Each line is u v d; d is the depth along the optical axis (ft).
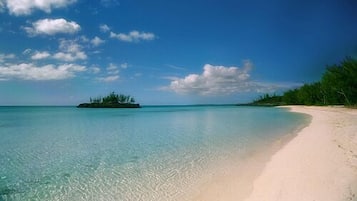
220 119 125.18
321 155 33.96
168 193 26.37
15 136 69.82
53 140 62.34
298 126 77.25
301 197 21.57
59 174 34.09
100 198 25.79
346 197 20.67
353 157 31.78
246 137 59.06
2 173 34.88
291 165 31.04
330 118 92.27
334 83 164.76
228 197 24.38
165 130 80.38
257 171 31.42
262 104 499.10
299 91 292.20
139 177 31.81
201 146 50.37
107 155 44.68
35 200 25.75
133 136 67.56
